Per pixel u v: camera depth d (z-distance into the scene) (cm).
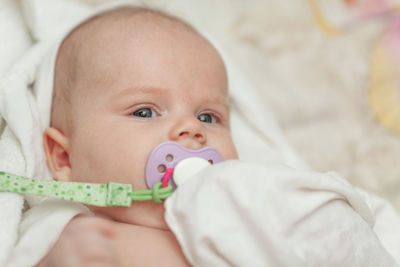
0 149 117
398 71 175
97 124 111
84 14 152
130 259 94
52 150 121
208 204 88
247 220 87
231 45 177
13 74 122
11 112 116
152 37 119
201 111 119
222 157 112
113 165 106
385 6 183
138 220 104
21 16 147
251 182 89
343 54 179
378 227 129
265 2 184
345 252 90
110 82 113
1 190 103
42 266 90
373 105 172
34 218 103
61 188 102
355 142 167
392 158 163
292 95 174
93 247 83
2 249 95
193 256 88
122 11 132
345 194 94
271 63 178
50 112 127
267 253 86
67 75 123
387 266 95
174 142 104
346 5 183
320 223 90
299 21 183
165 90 112
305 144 168
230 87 154
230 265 87
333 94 175
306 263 86
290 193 90
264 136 157
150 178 102
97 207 108
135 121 109
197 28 154
